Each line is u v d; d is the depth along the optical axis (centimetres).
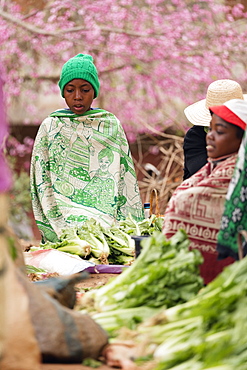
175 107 1276
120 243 626
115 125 743
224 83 629
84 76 712
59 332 299
